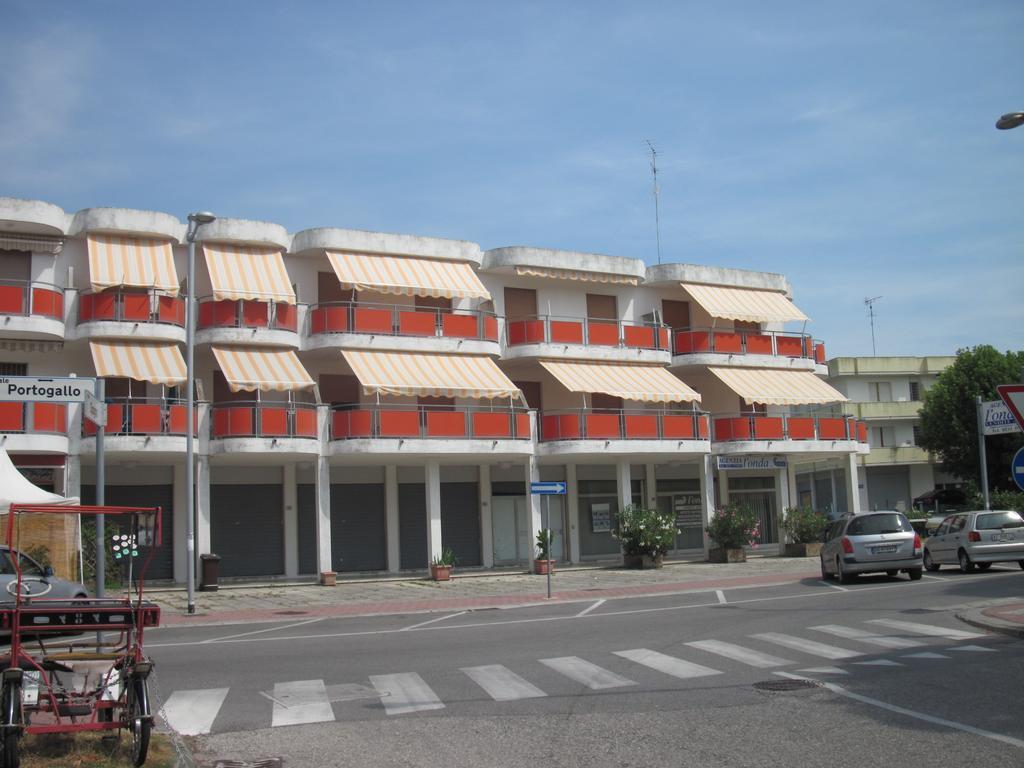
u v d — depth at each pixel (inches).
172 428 1056.2
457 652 556.1
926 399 2175.2
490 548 1346.0
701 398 1513.3
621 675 456.4
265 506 1211.2
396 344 1202.0
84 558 1035.9
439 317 1237.7
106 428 1023.0
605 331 1365.7
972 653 479.5
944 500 2207.2
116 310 1064.8
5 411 981.2
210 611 866.8
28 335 1047.6
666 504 1519.4
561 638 603.8
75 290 1075.9
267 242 1174.3
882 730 325.4
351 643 616.4
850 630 583.8
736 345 1485.0
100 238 1088.8
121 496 1123.3
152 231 1099.9
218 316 1119.0
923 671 434.3
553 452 1268.5
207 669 510.9
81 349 1106.1
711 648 532.4
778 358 1517.0
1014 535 971.3
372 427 1146.0
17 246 1064.8
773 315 1492.4
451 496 1336.1
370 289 1171.3
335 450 1140.5
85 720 323.9
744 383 1440.7
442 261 1274.6
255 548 1197.7
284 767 308.0
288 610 867.4
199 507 1083.9
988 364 2073.1
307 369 1238.3
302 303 1194.0
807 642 541.0
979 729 321.4
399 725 363.9
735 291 1514.5
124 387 1120.2
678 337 1471.5
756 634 583.2
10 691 294.2
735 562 1353.3
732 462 1434.5
